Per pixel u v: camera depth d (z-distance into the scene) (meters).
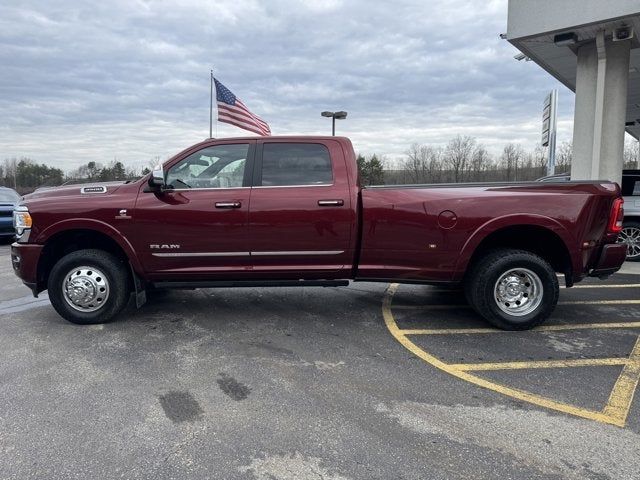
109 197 4.89
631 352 4.27
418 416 3.17
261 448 2.81
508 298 4.84
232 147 5.00
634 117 18.80
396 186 4.91
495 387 3.60
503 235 5.07
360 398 3.43
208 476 2.55
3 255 10.99
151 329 4.98
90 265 4.98
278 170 4.95
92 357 4.22
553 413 3.20
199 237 4.86
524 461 2.67
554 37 8.94
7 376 3.83
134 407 3.31
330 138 5.01
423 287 6.91
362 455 2.74
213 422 3.11
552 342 4.54
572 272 4.81
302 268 4.95
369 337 4.73
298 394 3.50
